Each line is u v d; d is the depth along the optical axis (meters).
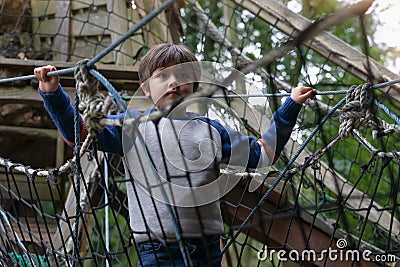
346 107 2.00
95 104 1.79
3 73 4.41
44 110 5.35
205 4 9.23
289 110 2.26
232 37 7.14
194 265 2.10
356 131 2.03
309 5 6.42
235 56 4.88
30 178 2.29
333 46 3.88
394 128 2.02
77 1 5.05
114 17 5.05
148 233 1.84
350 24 8.31
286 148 3.92
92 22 5.16
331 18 1.39
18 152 5.55
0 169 5.12
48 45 5.38
